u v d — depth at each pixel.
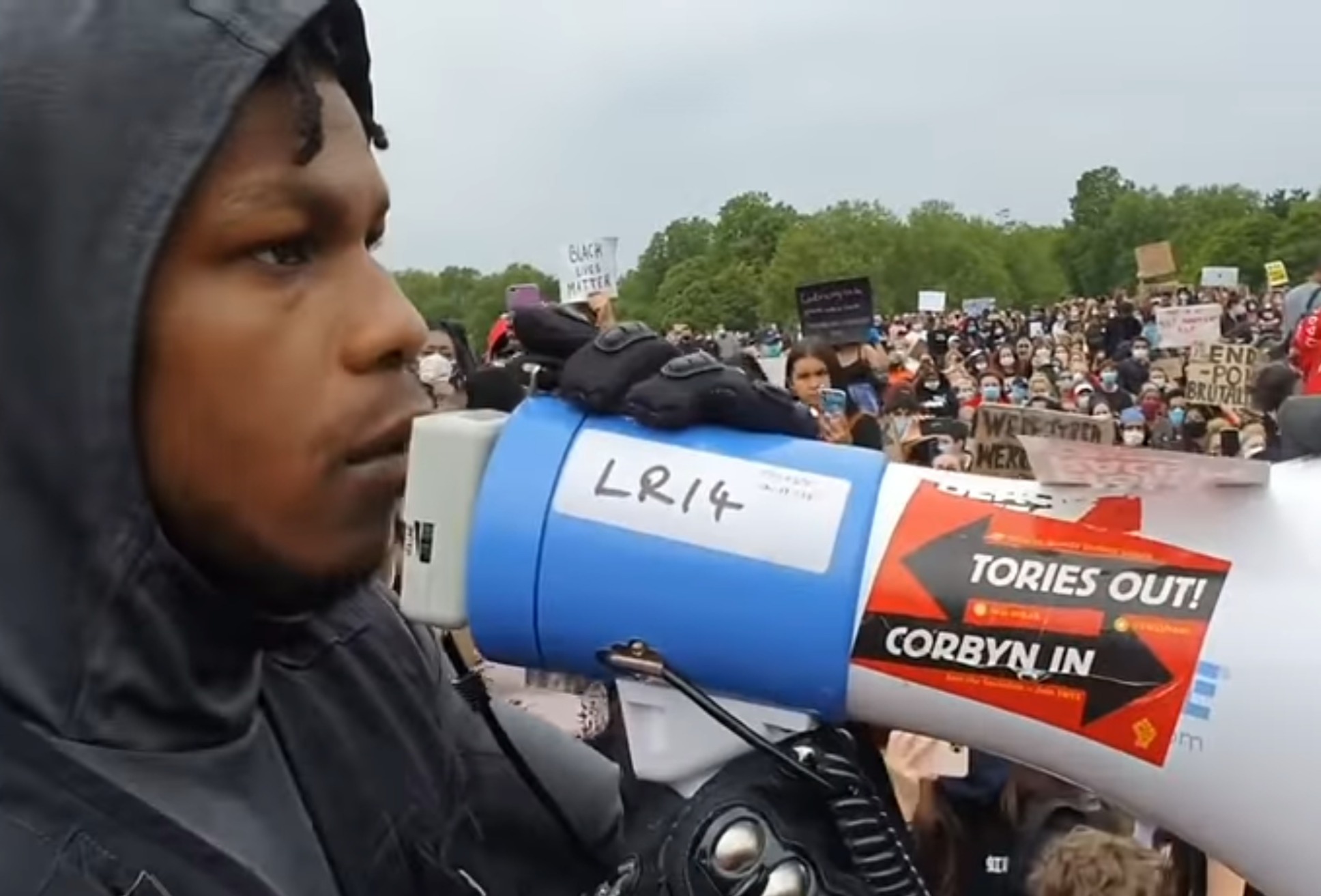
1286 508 0.94
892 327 34.56
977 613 0.96
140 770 0.83
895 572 0.98
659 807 1.04
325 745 1.00
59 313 0.77
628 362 1.06
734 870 0.99
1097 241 70.44
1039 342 25.80
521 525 1.03
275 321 0.80
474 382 1.70
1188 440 9.55
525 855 1.15
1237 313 26.06
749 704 1.02
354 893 0.99
